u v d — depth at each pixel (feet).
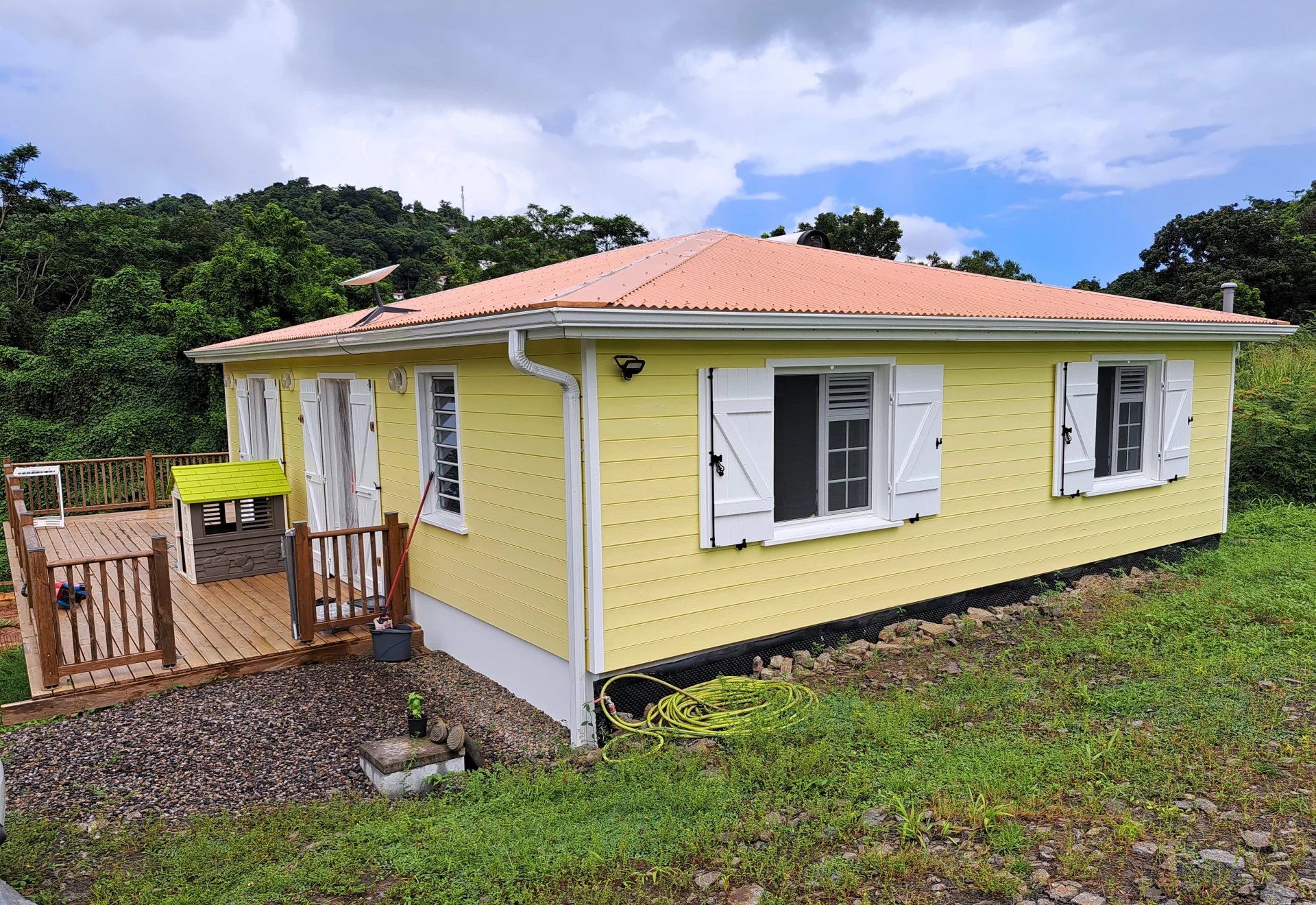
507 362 19.60
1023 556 26.02
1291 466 40.40
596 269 25.44
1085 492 27.09
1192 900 10.39
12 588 45.14
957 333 21.99
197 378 68.90
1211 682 18.29
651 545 18.31
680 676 19.20
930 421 22.82
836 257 29.01
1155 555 30.42
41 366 71.61
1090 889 10.73
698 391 18.74
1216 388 31.99
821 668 20.71
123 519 43.96
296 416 33.04
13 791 15.90
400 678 22.13
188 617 25.73
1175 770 14.01
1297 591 24.97
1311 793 13.07
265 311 67.21
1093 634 22.33
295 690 21.29
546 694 19.34
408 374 24.41
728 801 13.93
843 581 21.86
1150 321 26.63
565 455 17.48
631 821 13.65
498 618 20.90
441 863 12.66
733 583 19.77
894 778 13.98
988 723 16.51
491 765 17.34
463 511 22.02
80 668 19.98
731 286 20.16
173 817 15.14
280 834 14.28
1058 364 25.93
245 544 30.86
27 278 94.22
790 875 11.55
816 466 21.98
